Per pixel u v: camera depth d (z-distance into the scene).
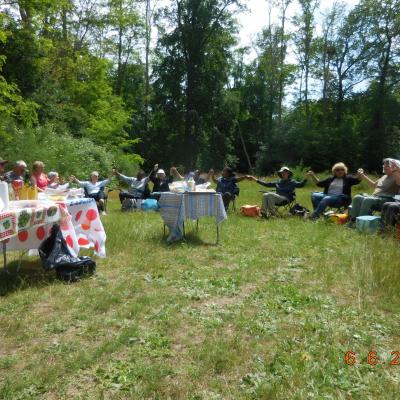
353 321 3.09
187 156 31.02
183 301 3.55
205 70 30.91
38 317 3.24
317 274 4.25
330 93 36.47
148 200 9.85
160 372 2.39
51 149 13.98
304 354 2.56
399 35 32.44
